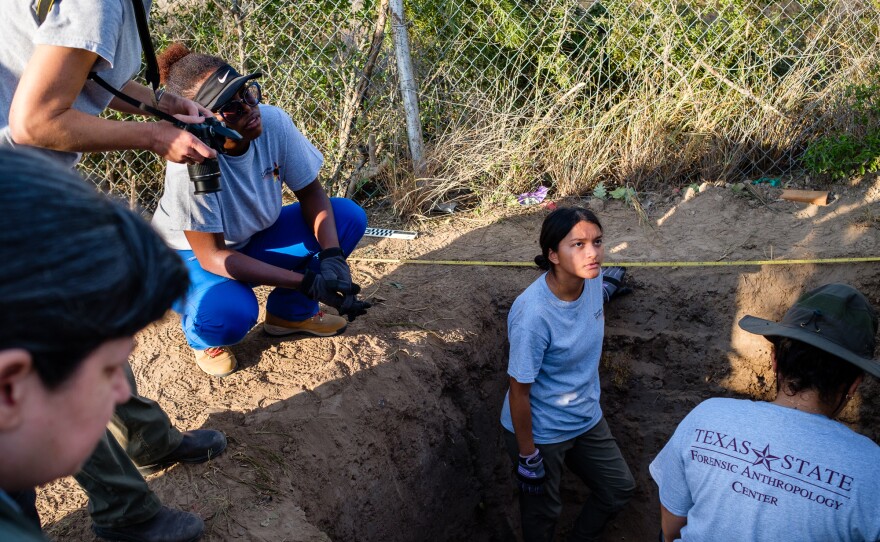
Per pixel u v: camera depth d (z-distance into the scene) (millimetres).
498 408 4023
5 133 2010
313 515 2795
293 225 3379
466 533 3873
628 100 5020
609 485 3646
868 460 1973
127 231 772
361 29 4969
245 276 2934
